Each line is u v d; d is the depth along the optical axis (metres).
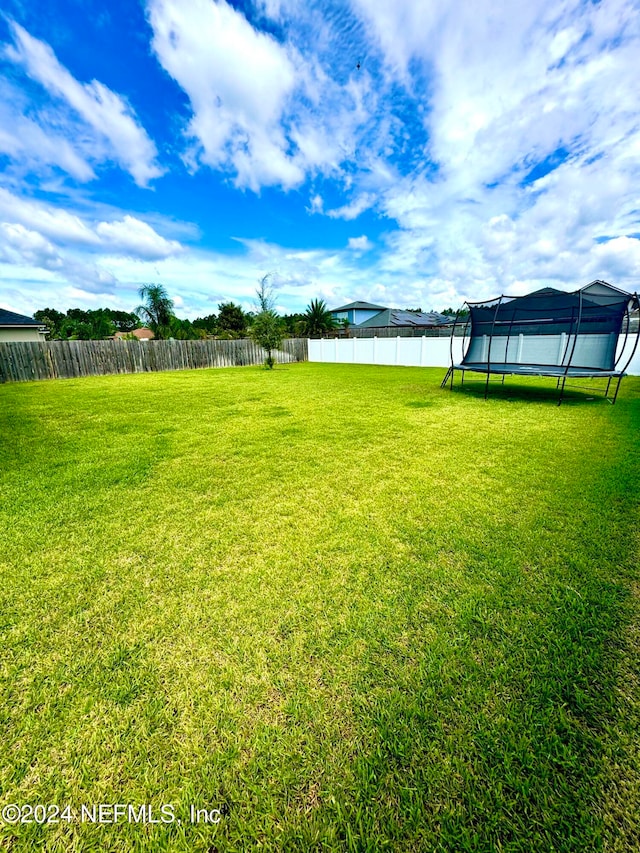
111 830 0.88
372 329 24.02
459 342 13.58
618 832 0.85
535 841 0.84
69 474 3.21
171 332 22.14
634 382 9.11
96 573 1.85
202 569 1.86
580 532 2.13
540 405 6.17
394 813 0.90
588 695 1.17
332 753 1.02
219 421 5.20
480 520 2.29
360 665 1.29
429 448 3.78
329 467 3.28
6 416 5.66
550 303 7.15
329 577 1.77
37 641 1.43
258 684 1.23
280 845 0.85
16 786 0.97
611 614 1.51
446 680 1.22
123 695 1.21
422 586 1.69
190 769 1.00
